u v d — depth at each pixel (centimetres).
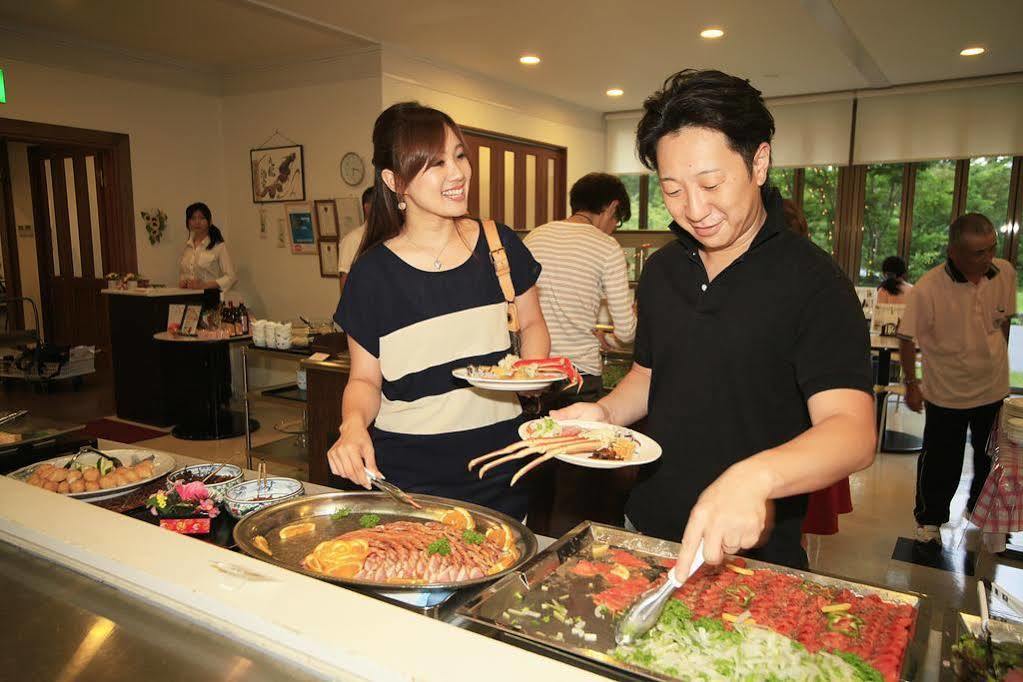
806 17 475
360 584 107
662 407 141
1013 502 273
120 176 601
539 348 181
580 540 133
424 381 162
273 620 81
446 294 162
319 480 393
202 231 597
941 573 320
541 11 472
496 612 106
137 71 603
